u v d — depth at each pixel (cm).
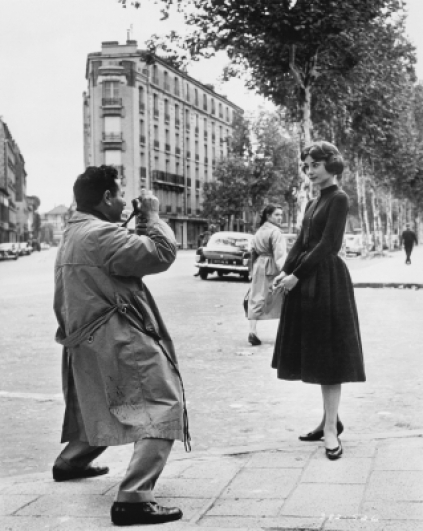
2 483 398
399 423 541
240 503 340
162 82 7262
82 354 338
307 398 650
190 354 902
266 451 436
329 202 426
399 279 2155
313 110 2869
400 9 2275
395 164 4272
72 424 379
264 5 2173
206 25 2300
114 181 364
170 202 7550
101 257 337
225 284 2322
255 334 976
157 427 325
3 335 1123
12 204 12169
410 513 313
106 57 6656
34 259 6103
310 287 423
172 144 7550
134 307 345
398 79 3186
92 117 6688
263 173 6281
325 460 407
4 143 11000
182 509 337
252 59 2375
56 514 335
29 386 726
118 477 396
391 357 851
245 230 8944
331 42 2294
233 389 692
